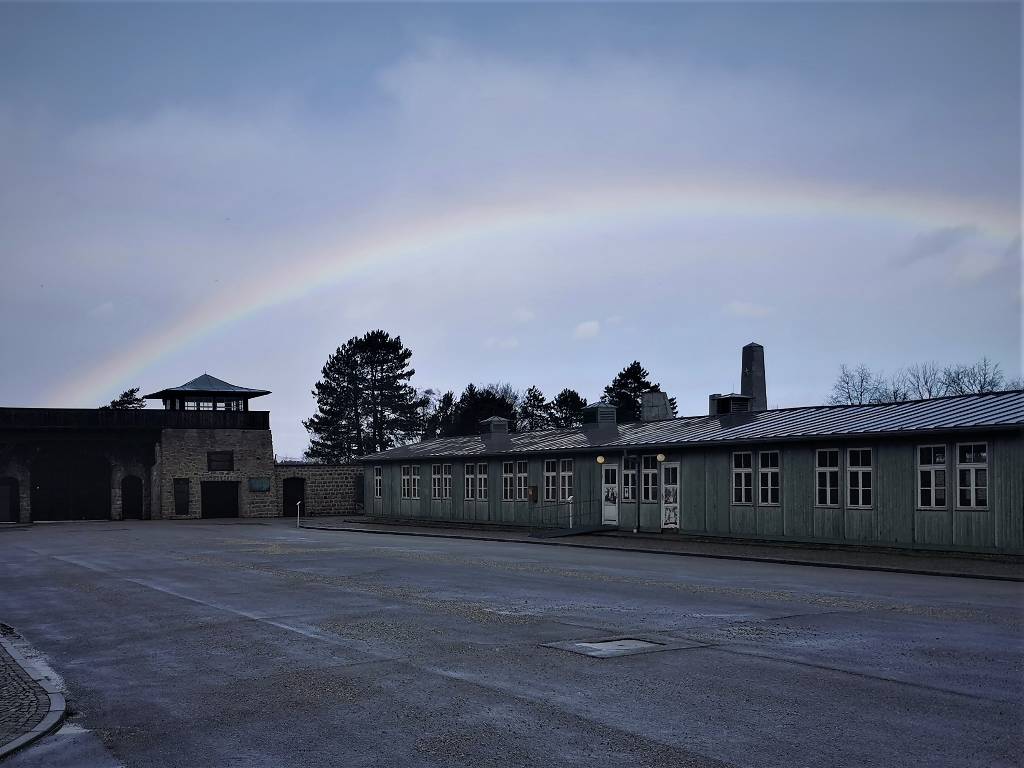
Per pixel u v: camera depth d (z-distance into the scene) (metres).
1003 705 8.61
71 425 56.12
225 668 10.81
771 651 11.30
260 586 19.19
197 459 60.06
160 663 11.23
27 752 7.62
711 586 18.83
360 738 7.79
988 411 26.91
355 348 94.00
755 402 41.00
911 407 30.55
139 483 58.94
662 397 47.47
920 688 9.30
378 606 15.76
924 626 13.28
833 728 7.87
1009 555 24.73
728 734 7.72
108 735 8.11
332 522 53.59
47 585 20.38
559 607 15.48
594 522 39.34
